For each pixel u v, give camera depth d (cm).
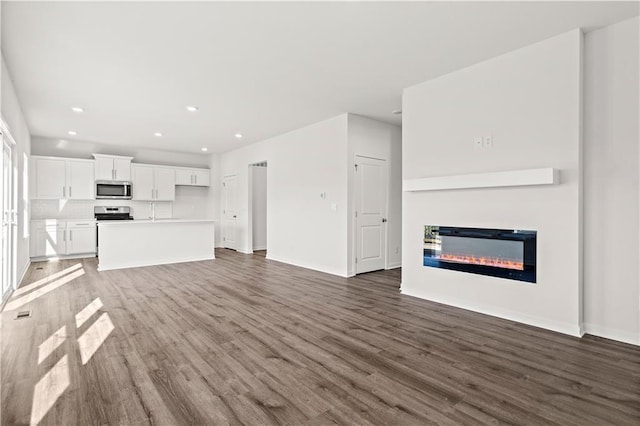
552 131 299
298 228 630
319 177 581
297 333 295
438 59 342
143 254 627
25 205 555
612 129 279
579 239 286
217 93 438
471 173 355
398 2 248
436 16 267
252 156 778
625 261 273
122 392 200
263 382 213
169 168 847
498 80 335
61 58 335
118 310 357
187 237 681
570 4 251
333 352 257
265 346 267
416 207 409
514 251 323
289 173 652
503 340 279
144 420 175
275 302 389
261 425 171
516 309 323
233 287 461
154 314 344
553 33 293
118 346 266
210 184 927
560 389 205
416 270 411
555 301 299
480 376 221
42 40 299
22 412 180
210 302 388
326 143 566
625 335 274
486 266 345
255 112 522
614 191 278
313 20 272
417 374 223
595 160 287
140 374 222
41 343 270
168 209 876
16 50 317
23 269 531
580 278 288
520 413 181
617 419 176
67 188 712
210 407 186
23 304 377
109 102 470
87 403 189
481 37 300
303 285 473
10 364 234
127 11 258
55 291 435
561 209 295
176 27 281
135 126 608
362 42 308
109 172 759
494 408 186
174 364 236
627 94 272
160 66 356
